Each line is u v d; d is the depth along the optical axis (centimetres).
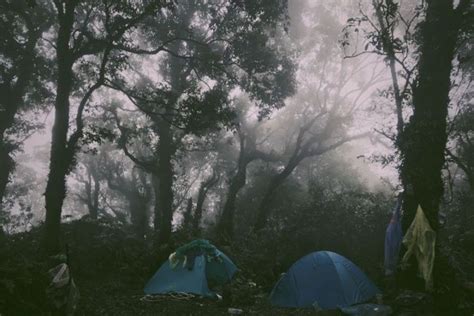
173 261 1157
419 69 1075
